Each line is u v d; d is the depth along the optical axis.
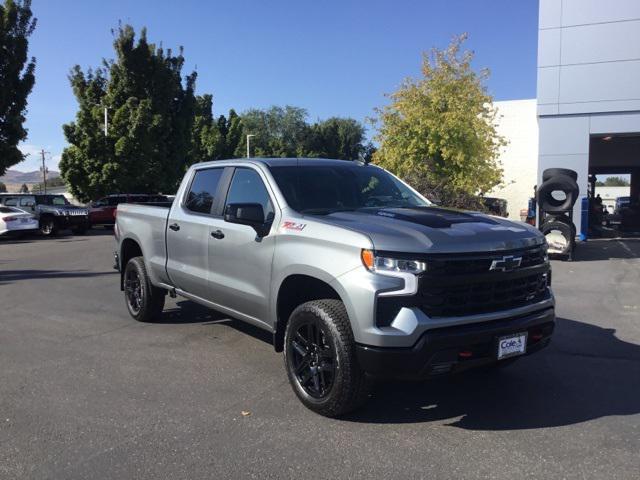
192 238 5.95
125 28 31.56
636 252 15.11
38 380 5.20
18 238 23.62
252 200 5.30
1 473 3.54
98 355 5.96
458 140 16.44
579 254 14.84
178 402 4.67
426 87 17.38
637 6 16.80
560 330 7.00
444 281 3.90
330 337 4.13
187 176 6.45
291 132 76.19
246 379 5.22
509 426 4.21
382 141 17.75
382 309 3.89
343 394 4.13
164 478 3.48
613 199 55.19
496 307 4.18
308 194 5.05
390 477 3.48
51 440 3.99
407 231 4.09
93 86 33.03
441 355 3.89
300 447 3.87
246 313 5.28
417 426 4.22
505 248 4.16
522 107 32.50
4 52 24.28
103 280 11.13
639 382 5.14
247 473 3.53
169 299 8.73
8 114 24.62
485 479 3.45
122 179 30.69
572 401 4.70
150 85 32.41
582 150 17.67
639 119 17.09
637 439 3.98
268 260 4.80
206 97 49.62
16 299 9.16
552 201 13.33
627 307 8.34
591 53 17.34
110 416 4.39
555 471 3.54
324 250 4.25
